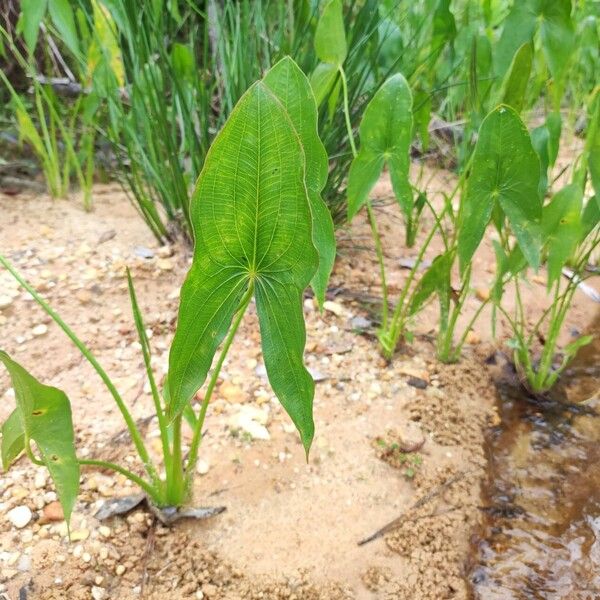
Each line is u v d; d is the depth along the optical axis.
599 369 0.88
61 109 1.20
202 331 0.39
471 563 0.59
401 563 0.57
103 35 0.89
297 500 0.62
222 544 0.57
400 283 0.99
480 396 0.80
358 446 0.68
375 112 0.63
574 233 0.70
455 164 1.41
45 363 0.74
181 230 0.97
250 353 0.79
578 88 1.44
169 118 1.03
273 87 0.42
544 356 0.81
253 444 0.67
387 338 0.81
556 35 0.74
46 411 0.42
